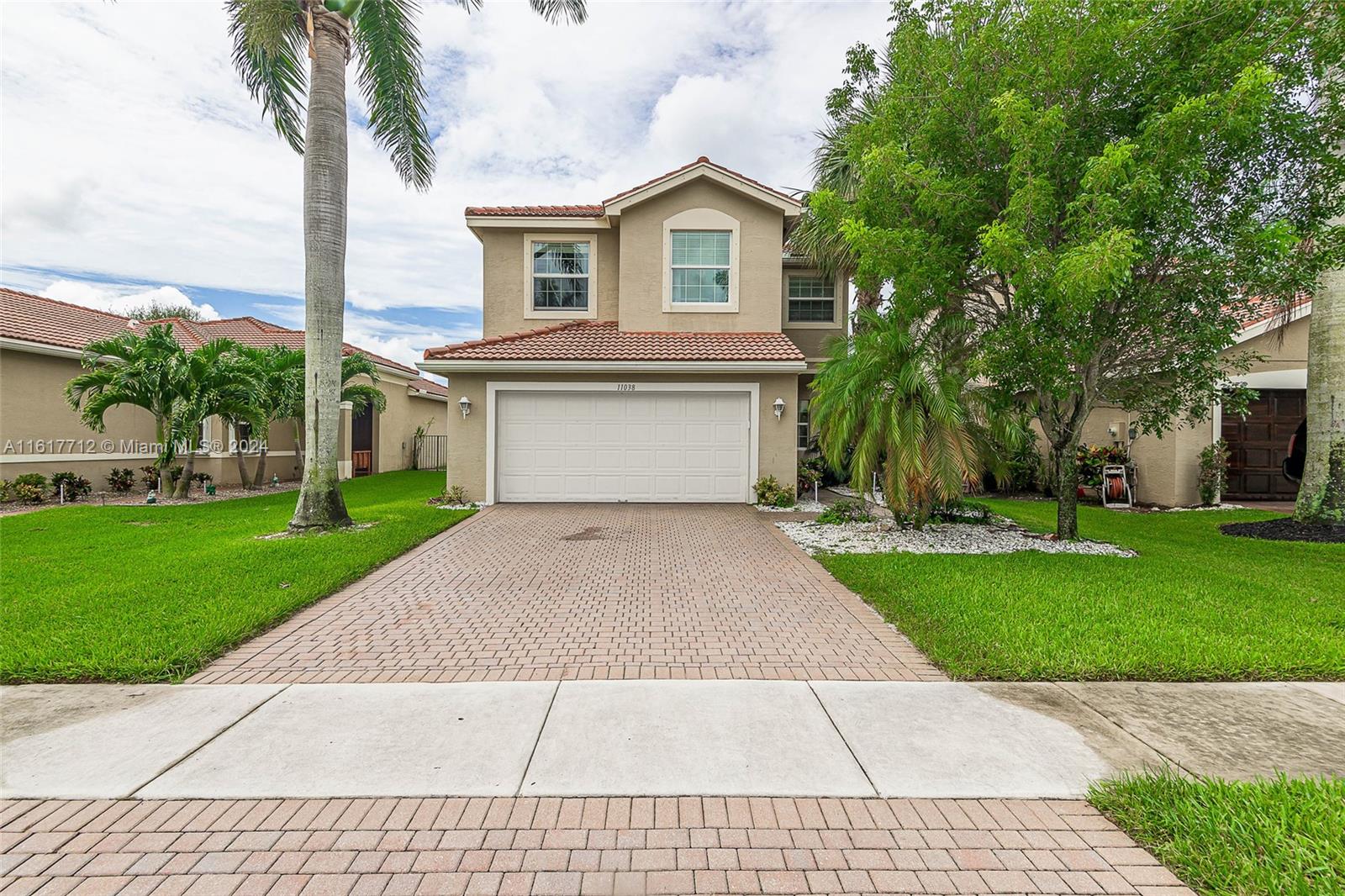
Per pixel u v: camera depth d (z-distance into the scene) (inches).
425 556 330.6
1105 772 127.9
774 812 114.1
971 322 369.4
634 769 127.4
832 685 170.4
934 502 401.4
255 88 441.7
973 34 321.7
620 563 317.4
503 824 110.2
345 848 103.9
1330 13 267.1
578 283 614.9
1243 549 359.3
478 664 185.0
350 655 191.6
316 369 392.2
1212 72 274.2
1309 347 423.5
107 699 158.4
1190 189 286.7
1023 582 269.6
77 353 579.5
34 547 336.2
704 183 578.6
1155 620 216.5
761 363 502.3
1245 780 124.6
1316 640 197.3
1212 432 566.9
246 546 335.0
